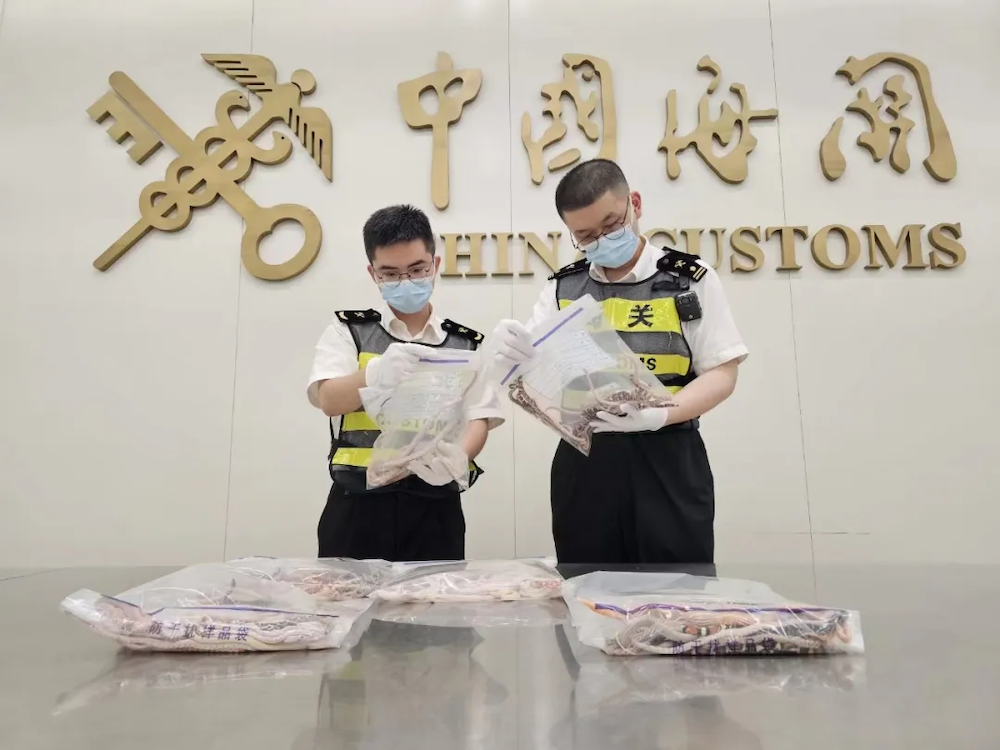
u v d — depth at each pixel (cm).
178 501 237
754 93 255
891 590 91
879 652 61
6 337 245
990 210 247
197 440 240
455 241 246
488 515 233
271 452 239
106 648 66
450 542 154
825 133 252
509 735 42
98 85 259
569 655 61
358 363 154
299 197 252
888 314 242
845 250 245
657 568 112
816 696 49
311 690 52
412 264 146
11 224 250
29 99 257
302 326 245
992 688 51
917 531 231
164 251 249
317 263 248
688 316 133
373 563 107
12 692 52
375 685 53
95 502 237
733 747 40
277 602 75
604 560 139
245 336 245
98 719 46
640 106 255
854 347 240
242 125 256
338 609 81
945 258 245
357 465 148
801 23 258
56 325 245
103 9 263
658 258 142
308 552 234
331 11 262
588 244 138
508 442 236
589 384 116
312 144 253
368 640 68
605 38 259
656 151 252
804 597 87
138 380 243
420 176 252
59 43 261
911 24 258
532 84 256
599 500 138
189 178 252
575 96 253
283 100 256
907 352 240
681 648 60
